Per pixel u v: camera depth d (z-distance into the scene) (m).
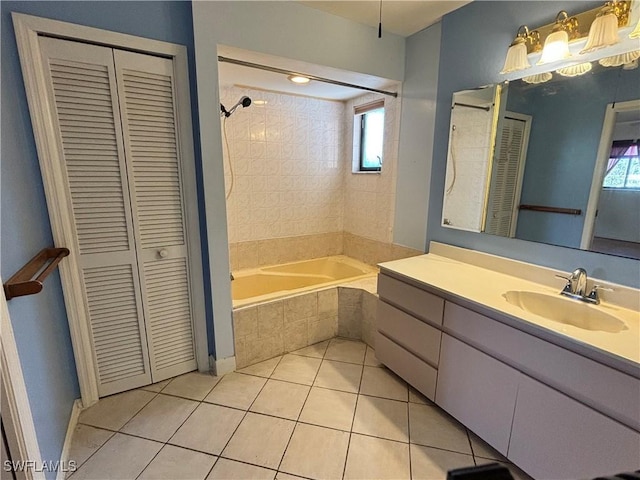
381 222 2.87
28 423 1.04
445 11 1.98
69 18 1.42
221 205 1.88
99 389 1.81
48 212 1.51
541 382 1.24
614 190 1.38
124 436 1.58
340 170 3.33
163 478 1.37
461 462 1.46
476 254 1.96
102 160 1.61
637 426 1.00
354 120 3.11
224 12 1.70
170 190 1.82
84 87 1.52
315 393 1.91
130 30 1.55
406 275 1.81
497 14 1.74
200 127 1.74
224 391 1.92
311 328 2.44
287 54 1.91
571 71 1.47
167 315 1.94
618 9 1.29
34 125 1.42
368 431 1.63
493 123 1.81
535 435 1.27
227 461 1.45
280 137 2.94
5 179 1.15
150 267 1.83
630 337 1.12
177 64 1.70
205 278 2.00
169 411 1.75
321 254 3.39
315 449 1.52
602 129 1.40
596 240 1.45
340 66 2.11
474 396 1.50
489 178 1.86
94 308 1.72
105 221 1.67
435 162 2.20
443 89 2.09
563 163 1.54
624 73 1.32
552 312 1.51
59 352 1.53
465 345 1.52
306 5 1.92
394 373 2.10
